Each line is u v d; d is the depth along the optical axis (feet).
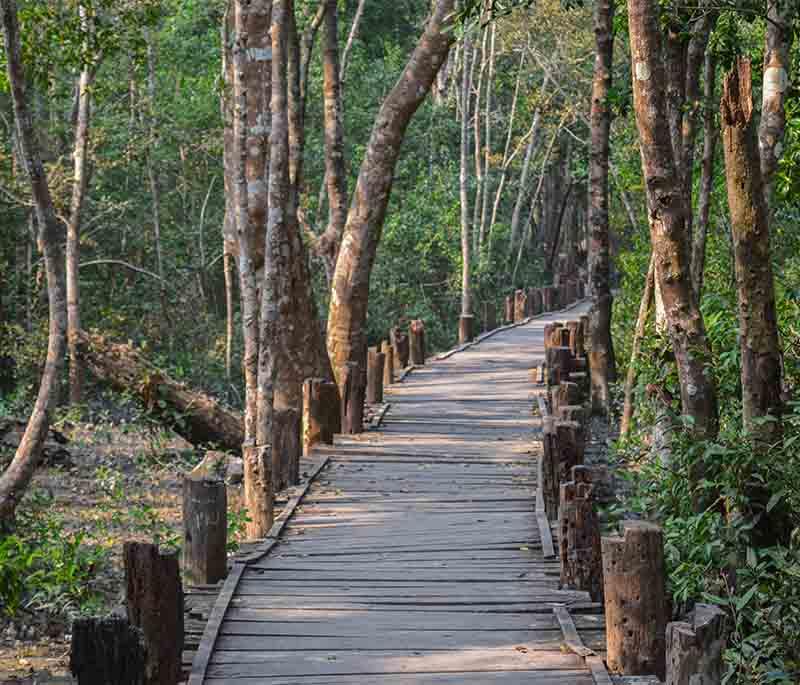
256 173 46.16
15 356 76.13
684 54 43.01
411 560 29.19
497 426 49.60
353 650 22.93
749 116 24.58
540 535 31.01
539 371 65.72
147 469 51.78
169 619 21.11
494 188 132.87
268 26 46.03
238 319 104.01
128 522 44.14
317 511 34.40
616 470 32.89
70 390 70.54
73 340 53.93
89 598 32.58
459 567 28.48
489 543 30.66
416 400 57.00
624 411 47.70
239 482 51.47
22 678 27.96
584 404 50.52
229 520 35.35
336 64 57.16
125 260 104.73
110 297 100.68
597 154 55.42
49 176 77.92
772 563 24.67
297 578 27.71
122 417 68.33
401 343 69.21
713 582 25.11
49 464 53.31
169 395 54.13
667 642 18.60
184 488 27.43
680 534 26.40
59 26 51.31
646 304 48.52
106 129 92.43
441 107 121.08
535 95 118.11
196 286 107.24
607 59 54.39
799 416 25.45
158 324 101.40
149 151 94.53
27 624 32.45
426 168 123.34
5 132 92.58
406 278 112.68
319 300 101.19
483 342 85.76
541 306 114.01
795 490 24.58
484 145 134.92
